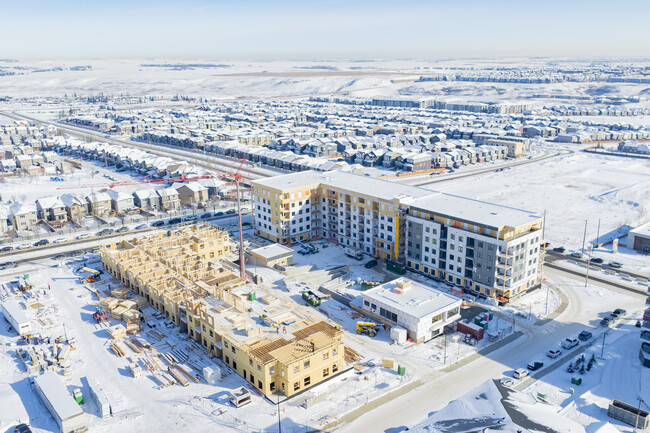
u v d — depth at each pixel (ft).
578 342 350.43
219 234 529.04
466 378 310.65
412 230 461.78
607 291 432.25
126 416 276.62
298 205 536.01
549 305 406.82
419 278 454.81
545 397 285.23
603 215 639.76
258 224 565.94
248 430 265.13
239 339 318.24
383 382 307.99
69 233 588.09
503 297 403.95
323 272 469.16
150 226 611.47
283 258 483.92
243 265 439.22
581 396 289.12
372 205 491.31
